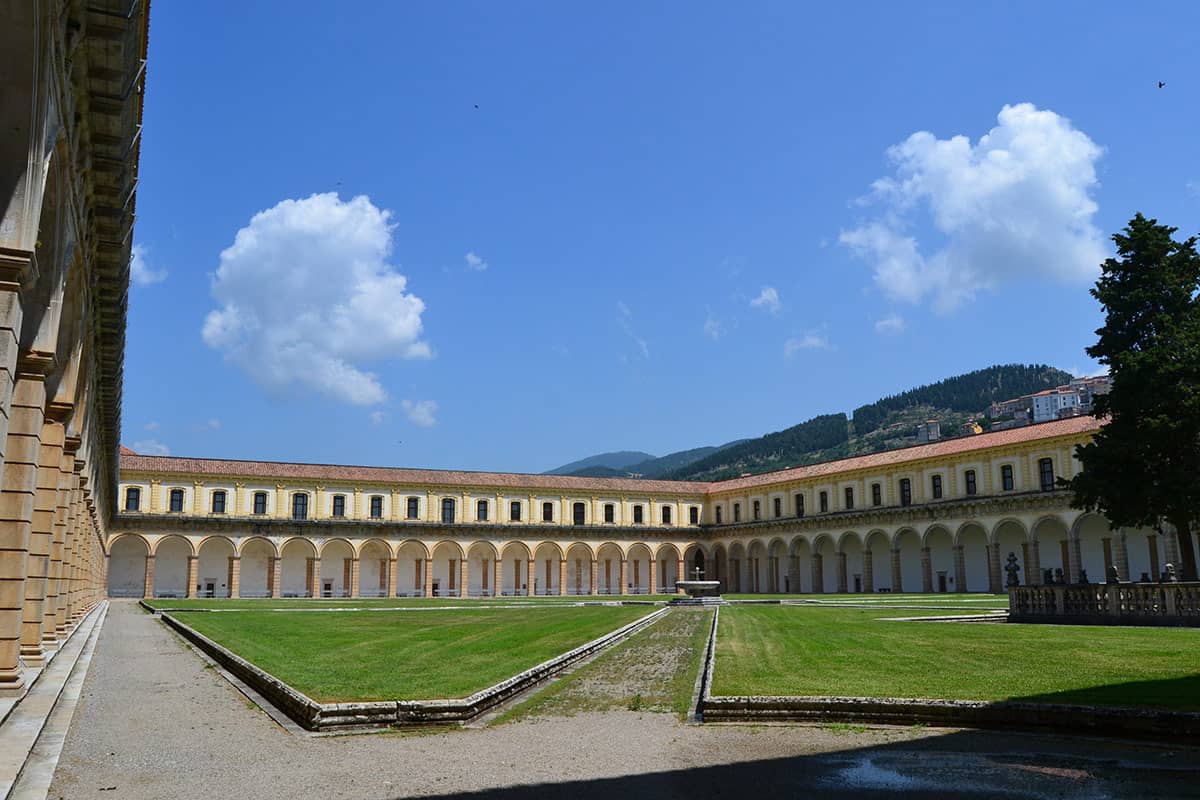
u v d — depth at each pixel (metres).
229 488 79.69
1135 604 29.48
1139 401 35.84
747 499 93.81
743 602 58.12
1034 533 64.69
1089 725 12.13
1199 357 35.25
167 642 28.48
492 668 18.30
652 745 11.62
